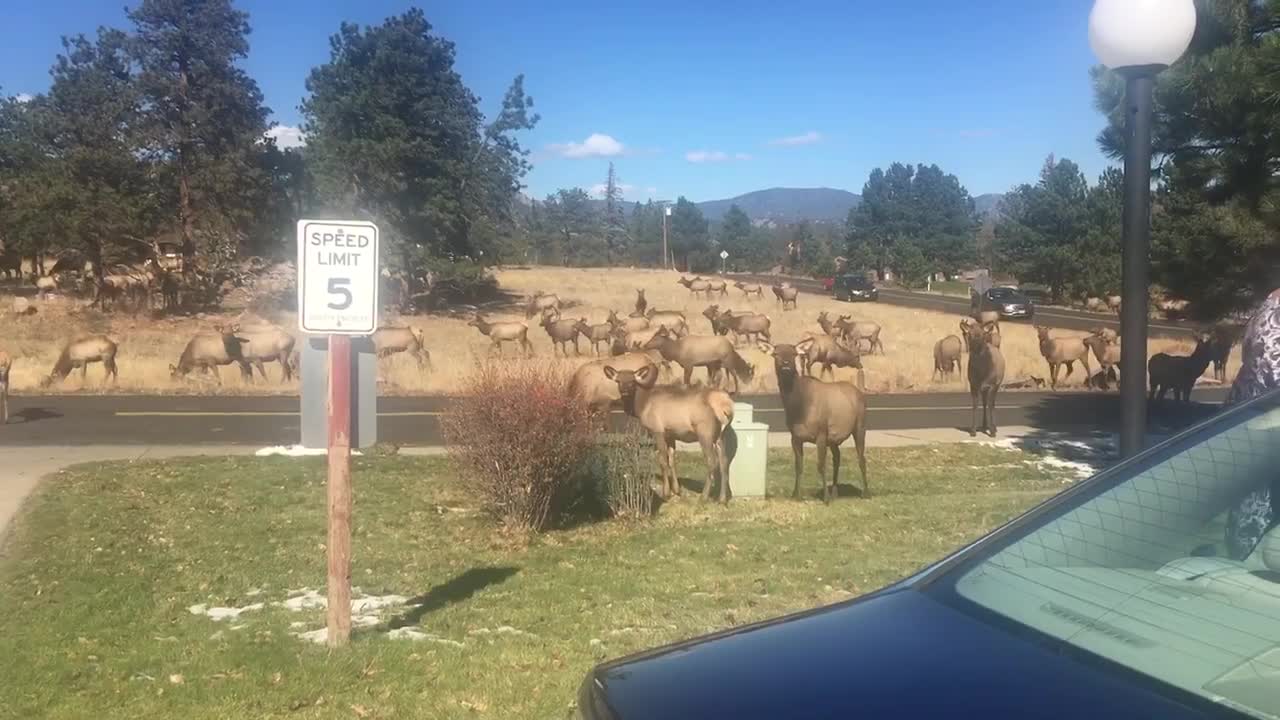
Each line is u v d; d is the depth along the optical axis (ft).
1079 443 52.75
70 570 25.07
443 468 41.06
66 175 146.92
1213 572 8.69
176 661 18.54
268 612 21.95
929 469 44.57
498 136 164.86
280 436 51.37
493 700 16.58
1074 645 7.44
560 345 115.55
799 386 34.27
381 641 19.67
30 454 44.93
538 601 22.62
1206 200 39.45
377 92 150.71
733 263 420.77
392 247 150.61
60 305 145.79
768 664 7.46
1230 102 34.86
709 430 33.76
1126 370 18.35
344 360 19.08
